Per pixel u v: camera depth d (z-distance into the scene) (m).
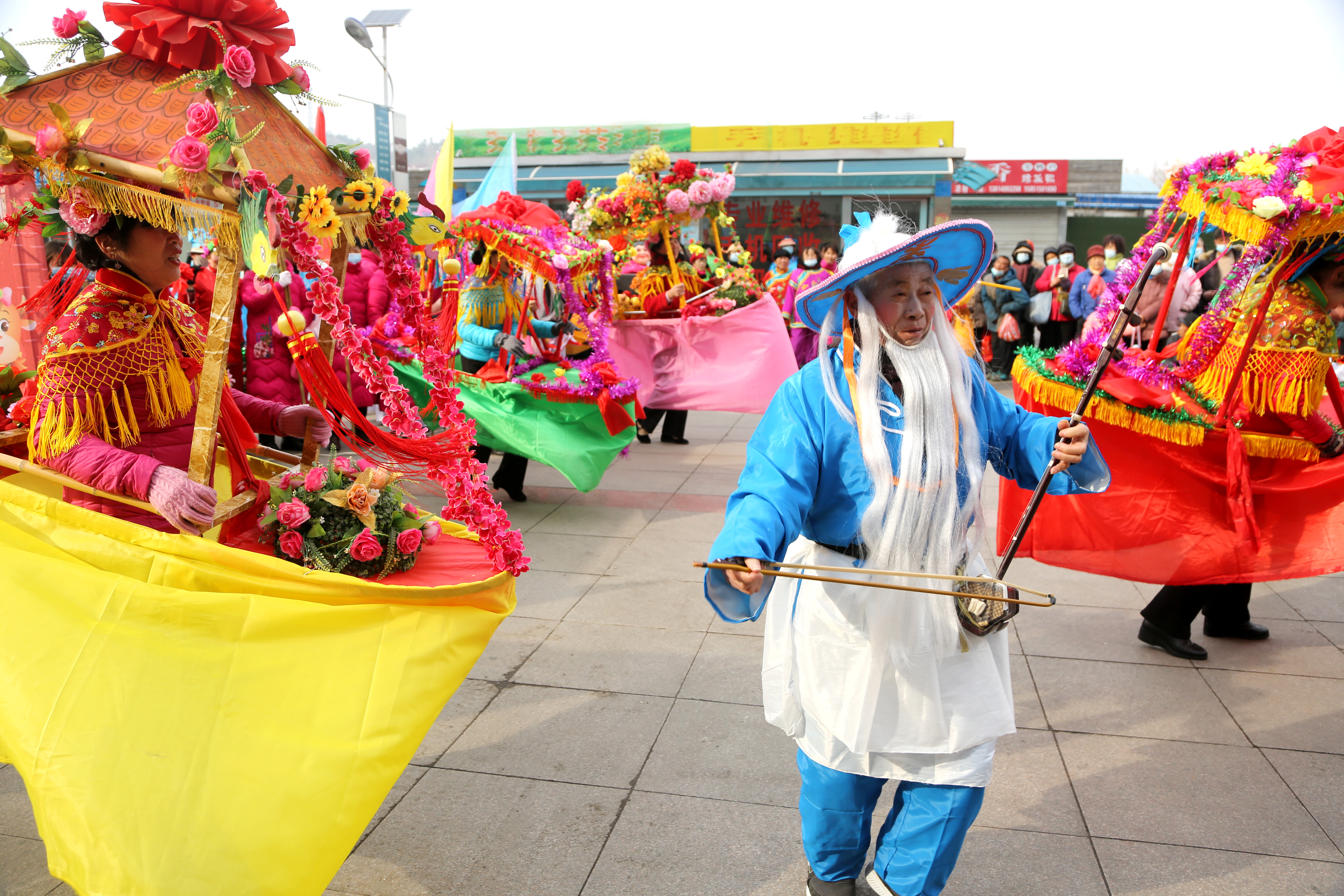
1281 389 3.56
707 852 2.63
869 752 2.09
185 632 2.00
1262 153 3.52
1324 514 3.66
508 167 8.03
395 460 2.58
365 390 7.15
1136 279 3.82
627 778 2.99
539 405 6.00
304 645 2.06
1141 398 3.62
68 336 2.15
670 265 8.23
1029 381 3.82
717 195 7.88
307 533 2.43
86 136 1.93
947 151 17.31
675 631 4.16
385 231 2.42
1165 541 3.78
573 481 5.88
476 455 6.32
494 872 2.54
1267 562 3.69
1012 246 21.09
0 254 3.67
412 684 2.16
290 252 2.11
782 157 17.62
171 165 1.87
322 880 1.93
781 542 1.95
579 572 4.94
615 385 5.97
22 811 2.76
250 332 6.74
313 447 2.87
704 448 8.30
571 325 6.28
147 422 2.29
